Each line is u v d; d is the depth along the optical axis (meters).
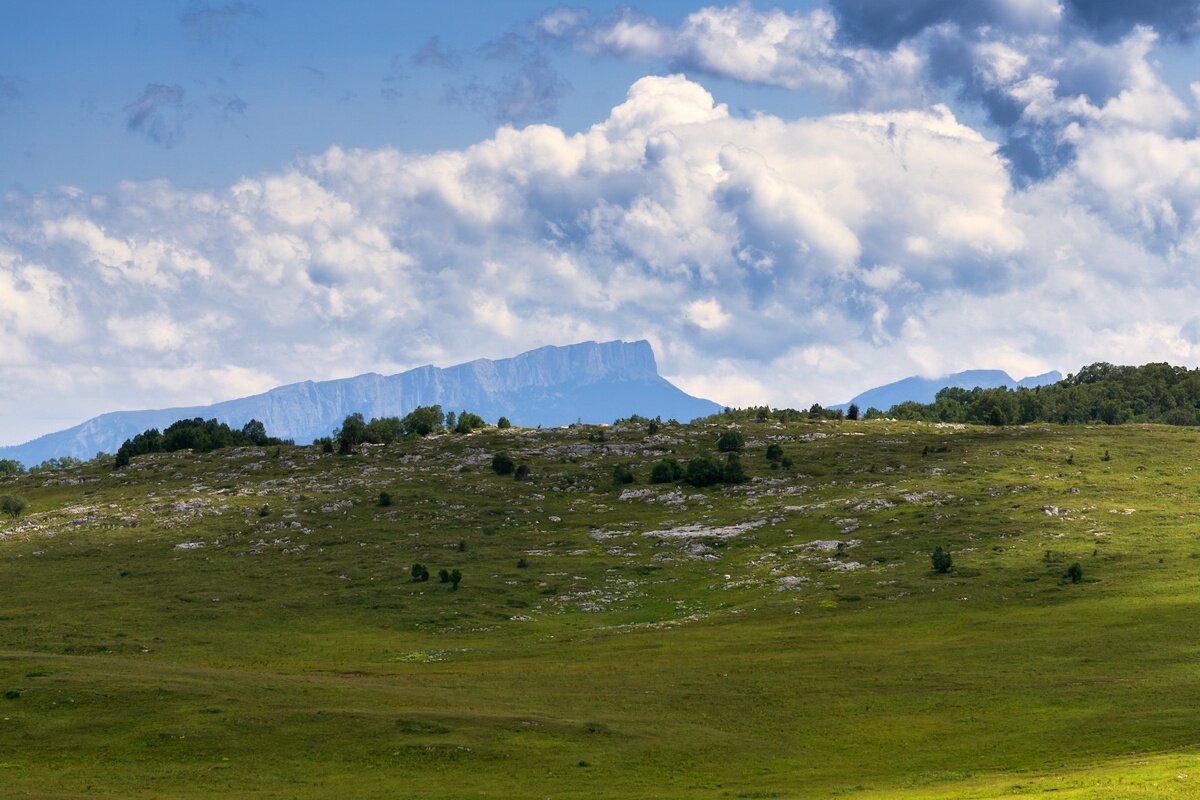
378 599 151.25
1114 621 113.44
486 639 132.25
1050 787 59.00
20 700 84.06
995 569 144.12
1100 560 143.62
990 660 100.88
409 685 97.88
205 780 68.94
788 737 79.69
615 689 95.50
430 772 70.62
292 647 128.62
